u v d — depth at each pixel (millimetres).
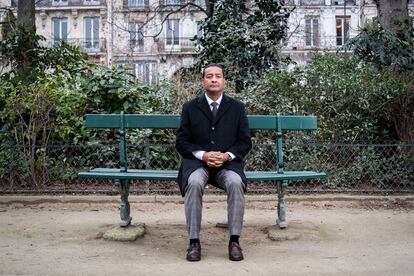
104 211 6137
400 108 7500
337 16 33938
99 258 4031
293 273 3631
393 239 4738
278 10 12148
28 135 7043
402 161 7129
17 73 9203
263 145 7195
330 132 7430
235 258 3979
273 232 4805
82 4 35469
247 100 7703
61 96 7094
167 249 4371
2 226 5234
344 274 3611
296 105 7660
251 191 6969
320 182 7207
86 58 9648
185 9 31688
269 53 10914
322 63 7781
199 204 4117
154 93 7941
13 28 10867
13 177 7004
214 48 10852
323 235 4891
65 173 7238
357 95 7457
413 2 27031
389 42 8555
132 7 34719
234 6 11492
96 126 4938
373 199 6754
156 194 6930
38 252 4203
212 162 4230
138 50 34531
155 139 7410
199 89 8031
